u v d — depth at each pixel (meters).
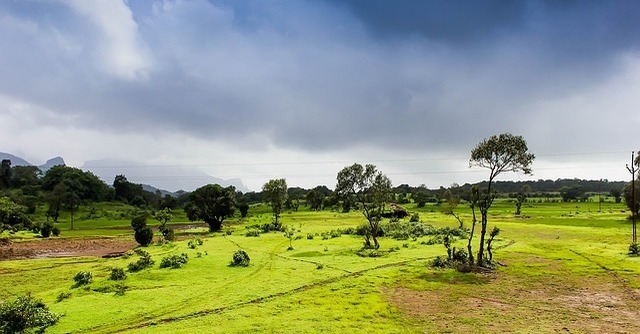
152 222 132.88
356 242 60.84
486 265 40.00
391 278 36.00
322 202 168.00
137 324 25.03
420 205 153.00
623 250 48.91
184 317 26.06
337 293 31.19
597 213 116.31
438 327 24.00
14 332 23.00
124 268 42.50
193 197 99.00
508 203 179.50
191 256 47.00
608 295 30.38
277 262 44.09
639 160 63.19
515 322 24.80
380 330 23.48
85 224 127.56
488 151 42.00
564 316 25.83
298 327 23.89
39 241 80.06
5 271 45.12
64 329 24.31
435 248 52.94
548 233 70.06
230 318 25.58
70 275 42.22
